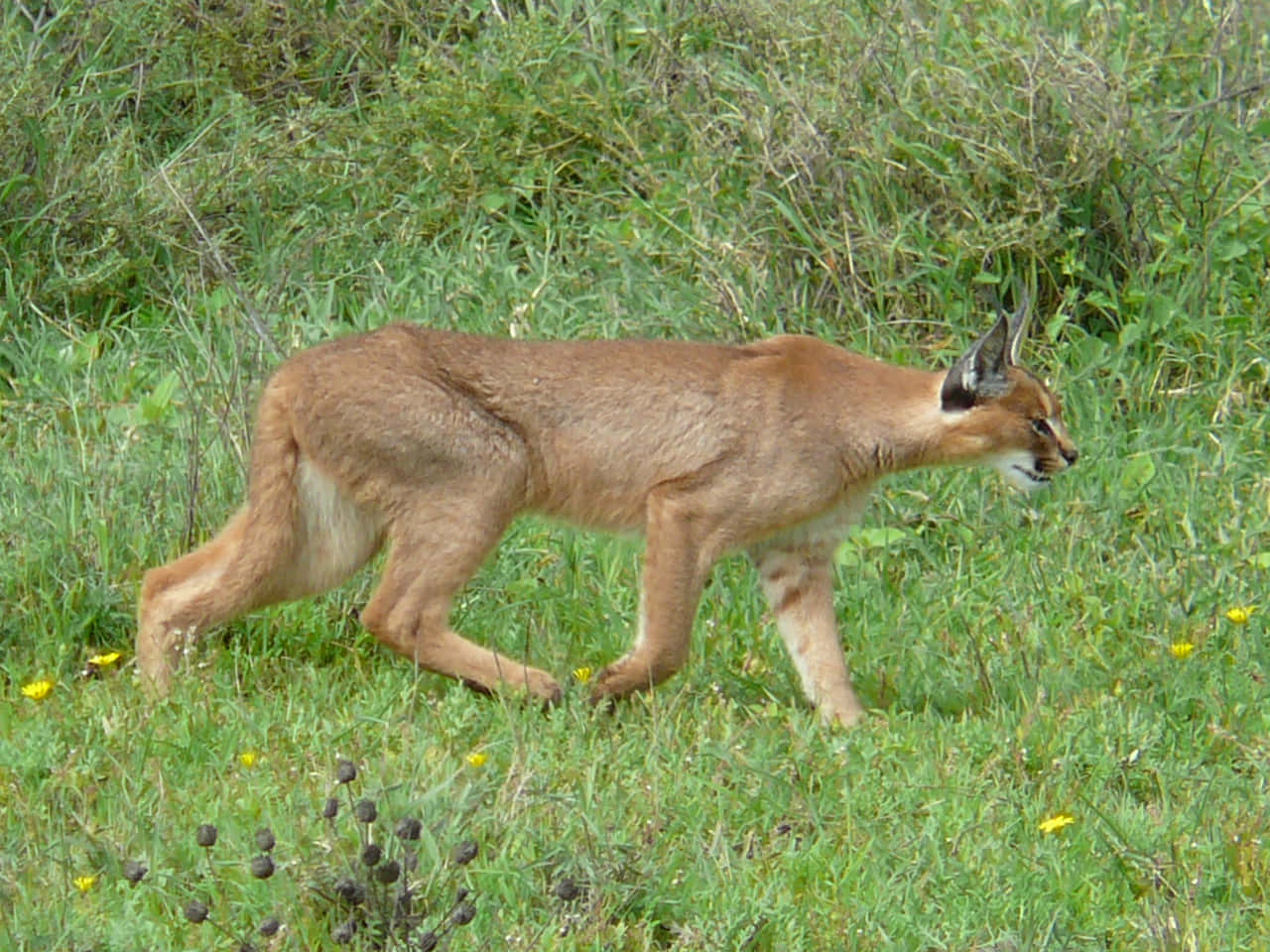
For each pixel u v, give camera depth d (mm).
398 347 12344
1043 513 14969
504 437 12469
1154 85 18562
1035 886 9922
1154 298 16406
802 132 17156
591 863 9398
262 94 19547
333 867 9109
